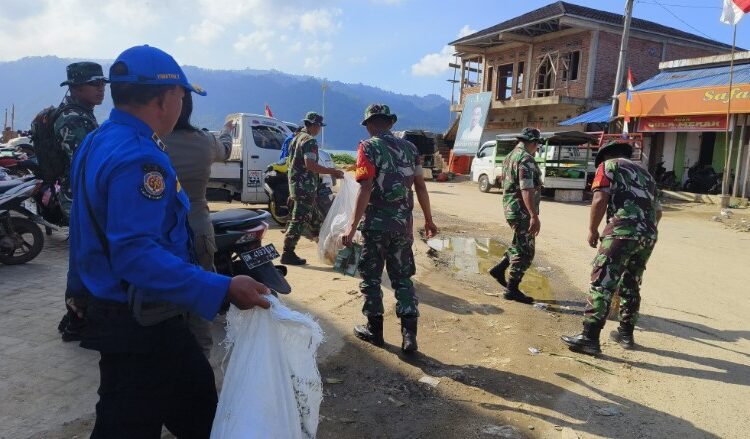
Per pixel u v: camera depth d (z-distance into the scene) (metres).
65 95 3.93
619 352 4.45
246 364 1.87
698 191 19.34
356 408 3.29
